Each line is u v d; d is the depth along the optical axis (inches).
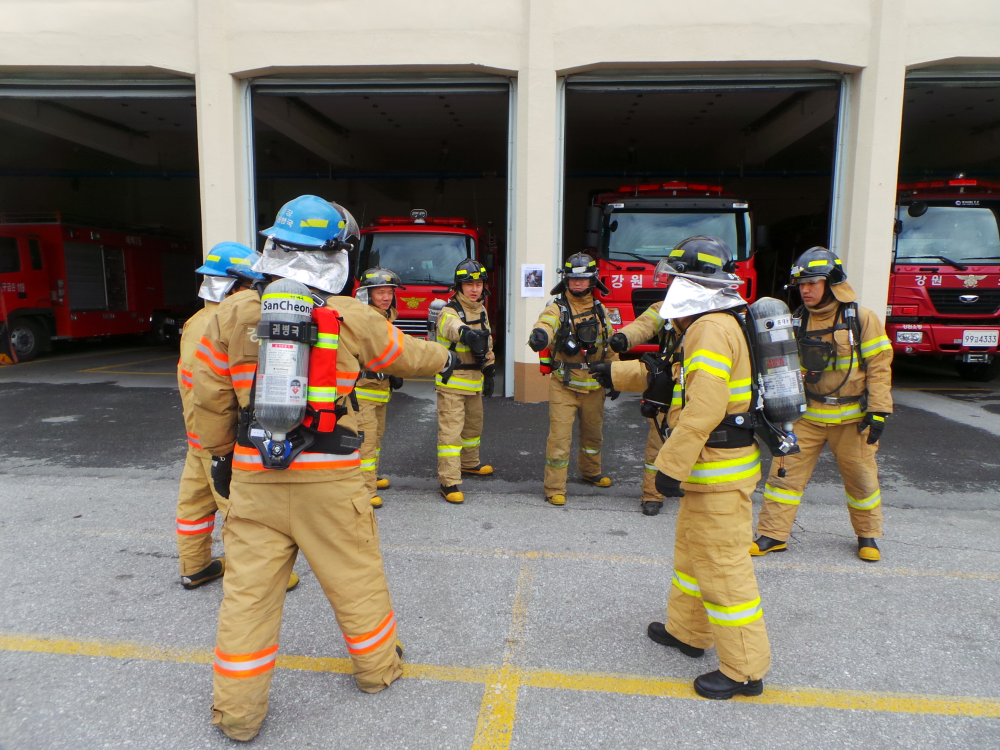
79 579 138.8
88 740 89.5
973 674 106.9
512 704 98.1
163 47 329.4
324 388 86.7
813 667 108.4
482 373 194.1
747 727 93.4
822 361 146.6
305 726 92.8
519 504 189.3
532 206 314.3
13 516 175.6
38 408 305.7
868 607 129.2
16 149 657.0
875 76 304.3
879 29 301.3
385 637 99.9
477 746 89.0
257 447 85.0
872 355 144.0
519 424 278.7
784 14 303.4
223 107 328.8
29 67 331.9
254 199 344.8
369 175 647.8
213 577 138.5
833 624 122.4
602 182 754.8
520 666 108.0
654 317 167.6
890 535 168.1
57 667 106.7
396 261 398.0
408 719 94.5
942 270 351.6
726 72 317.4
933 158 612.4
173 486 201.9
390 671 101.5
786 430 100.7
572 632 118.7
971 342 348.5
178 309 645.9
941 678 105.7
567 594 133.3
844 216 325.1
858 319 144.6
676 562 110.7
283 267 88.6
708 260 98.0
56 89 346.0
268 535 89.6
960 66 315.0
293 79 333.7
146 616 123.5
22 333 473.7
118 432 263.7
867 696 100.7
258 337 84.2
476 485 206.1
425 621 122.0
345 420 92.4
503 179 772.6
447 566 146.2
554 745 89.3
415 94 336.2
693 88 321.4
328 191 776.3
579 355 183.5
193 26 327.6
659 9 304.8
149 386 365.1
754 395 97.8
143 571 143.3
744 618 97.9
